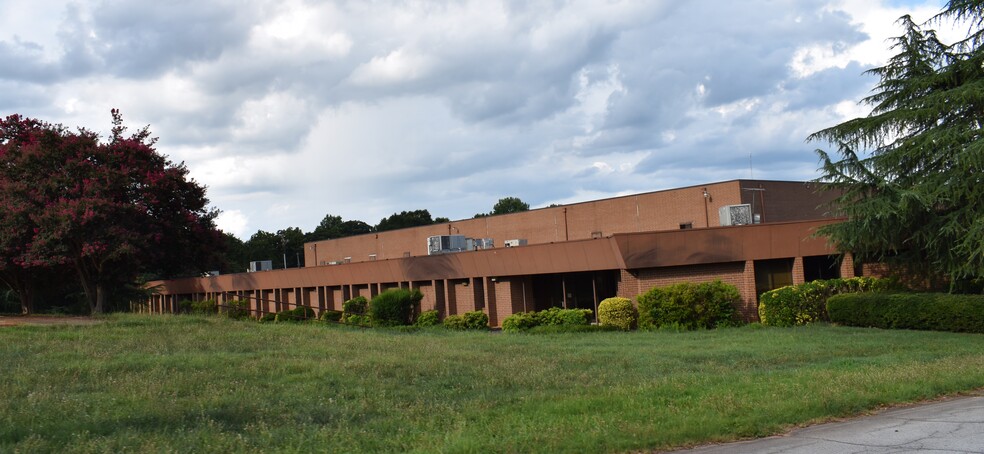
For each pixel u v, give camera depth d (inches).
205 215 1249.4
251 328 971.3
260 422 392.5
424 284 1622.8
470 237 2018.9
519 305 1416.1
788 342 813.2
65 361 614.9
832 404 419.2
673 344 837.2
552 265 1293.1
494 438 354.0
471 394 502.6
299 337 882.1
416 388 526.0
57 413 410.0
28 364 593.0
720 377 541.0
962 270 906.1
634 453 336.5
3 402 434.6
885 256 1050.7
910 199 910.4
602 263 1206.3
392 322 1456.7
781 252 1119.6
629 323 1113.4
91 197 1074.1
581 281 1357.0
